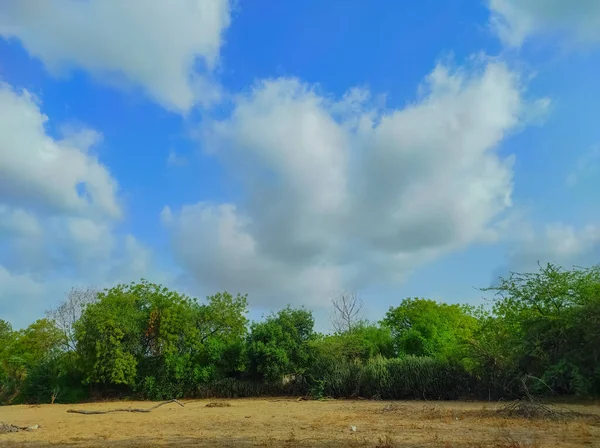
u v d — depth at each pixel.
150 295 40.38
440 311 46.03
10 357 43.00
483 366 28.52
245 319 42.72
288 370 36.25
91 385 38.25
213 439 14.20
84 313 38.31
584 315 25.08
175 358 37.50
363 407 25.12
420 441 12.54
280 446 12.42
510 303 28.42
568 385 24.61
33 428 18.62
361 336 40.75
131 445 13.61
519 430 14.12
